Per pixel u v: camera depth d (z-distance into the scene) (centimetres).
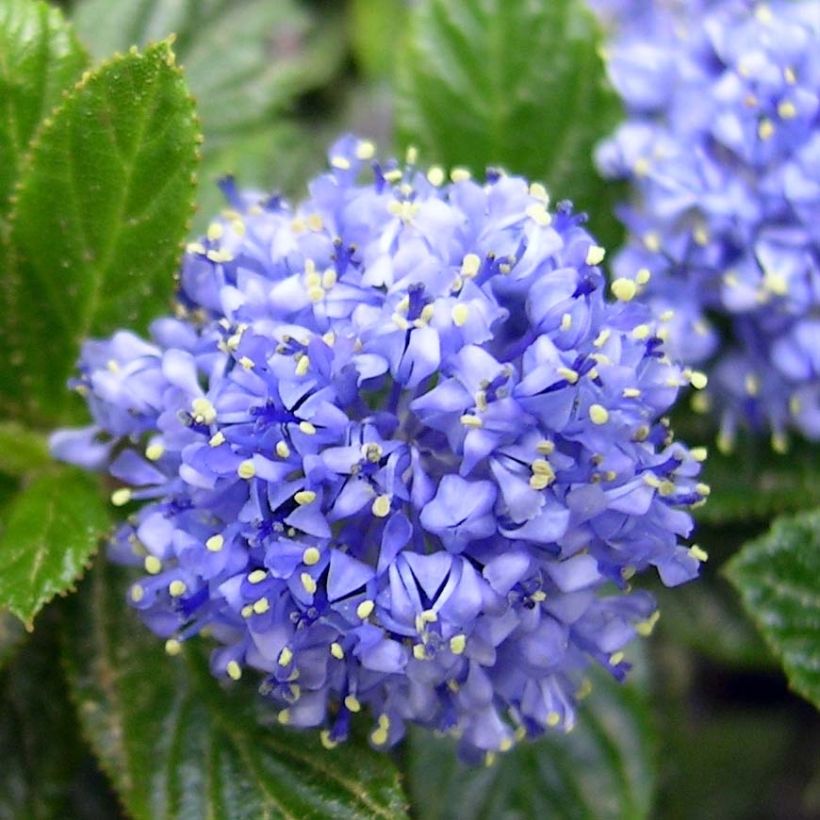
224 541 8
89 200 9
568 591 8
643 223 10
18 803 10
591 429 8
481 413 8
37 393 10
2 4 9
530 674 8
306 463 8
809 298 10
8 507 10
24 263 9
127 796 9
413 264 8
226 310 8
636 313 8
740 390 10
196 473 8
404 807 9
